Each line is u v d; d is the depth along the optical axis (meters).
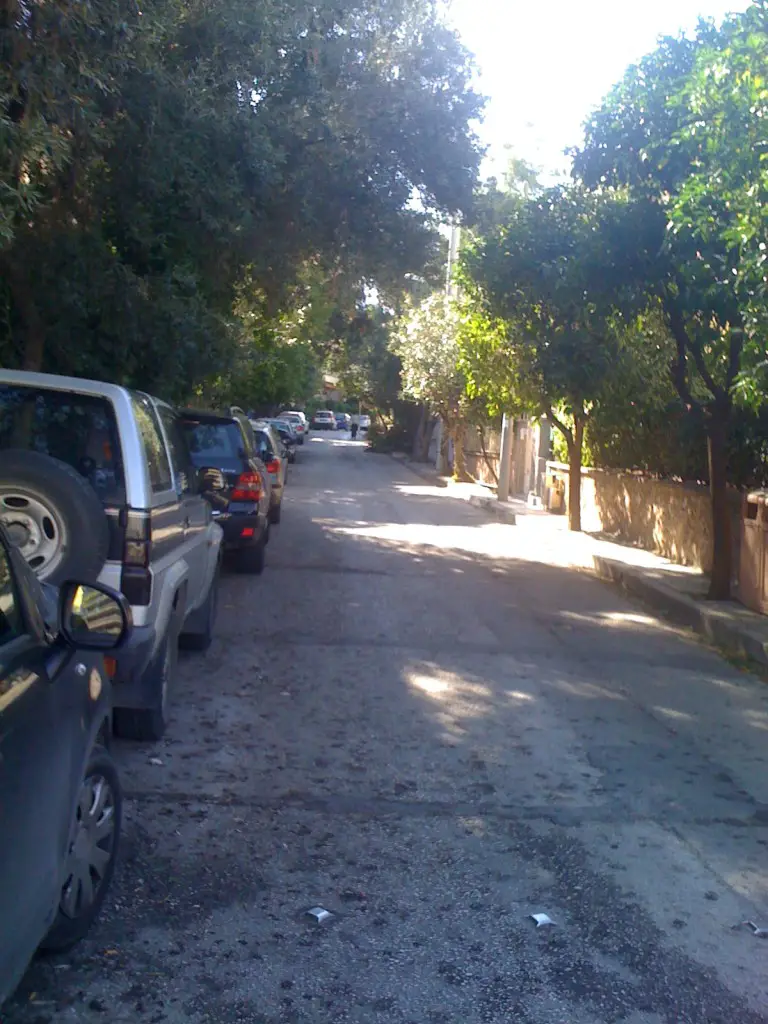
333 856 5.66
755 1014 4.28
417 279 17.28
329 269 16.86
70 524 5.86
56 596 4.87
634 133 12.84
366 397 62.22
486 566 16.94
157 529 6.59
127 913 4.91
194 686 8.85
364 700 8.70
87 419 6.50
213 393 25.22
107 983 4.31
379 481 39.31
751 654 11.15
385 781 6.84
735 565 14.99
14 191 8.02
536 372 16.48
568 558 18.56
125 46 9.41
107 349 12.23
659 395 16.86
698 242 11.64
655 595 14.35
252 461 14.36
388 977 4.45
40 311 11.83
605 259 12.70
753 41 9.74
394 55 15.16
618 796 6.76
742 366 11.20
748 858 5.87
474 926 4.93
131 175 11.44
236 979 4.39
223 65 12.41
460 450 39.88
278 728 7.84
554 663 10.44
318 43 13.55
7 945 3.41
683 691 9.62
